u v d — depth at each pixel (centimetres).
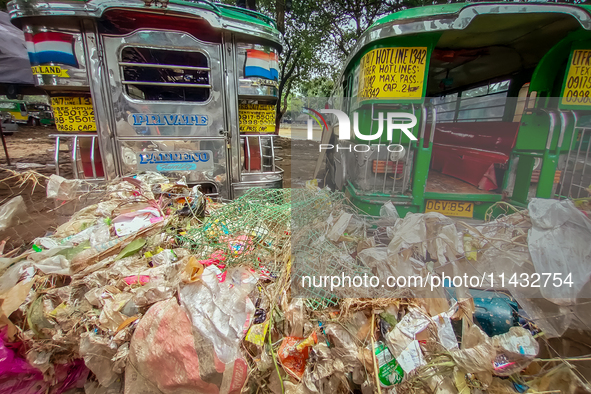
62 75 271
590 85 177
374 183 164
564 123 170
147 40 287
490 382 124
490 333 142
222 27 296
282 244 183
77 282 164
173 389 132
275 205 209
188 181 321
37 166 709
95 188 262
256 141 340
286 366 134
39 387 154
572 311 135
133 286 162
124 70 290
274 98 338
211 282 144
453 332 134
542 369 132
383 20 165
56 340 147
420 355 125
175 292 145
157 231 204
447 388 125
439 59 293
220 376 126
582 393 121
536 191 176
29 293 157
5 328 144
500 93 338
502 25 209
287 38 1094
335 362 128
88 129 292
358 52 197
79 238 194
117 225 207
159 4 273
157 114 302
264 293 155
